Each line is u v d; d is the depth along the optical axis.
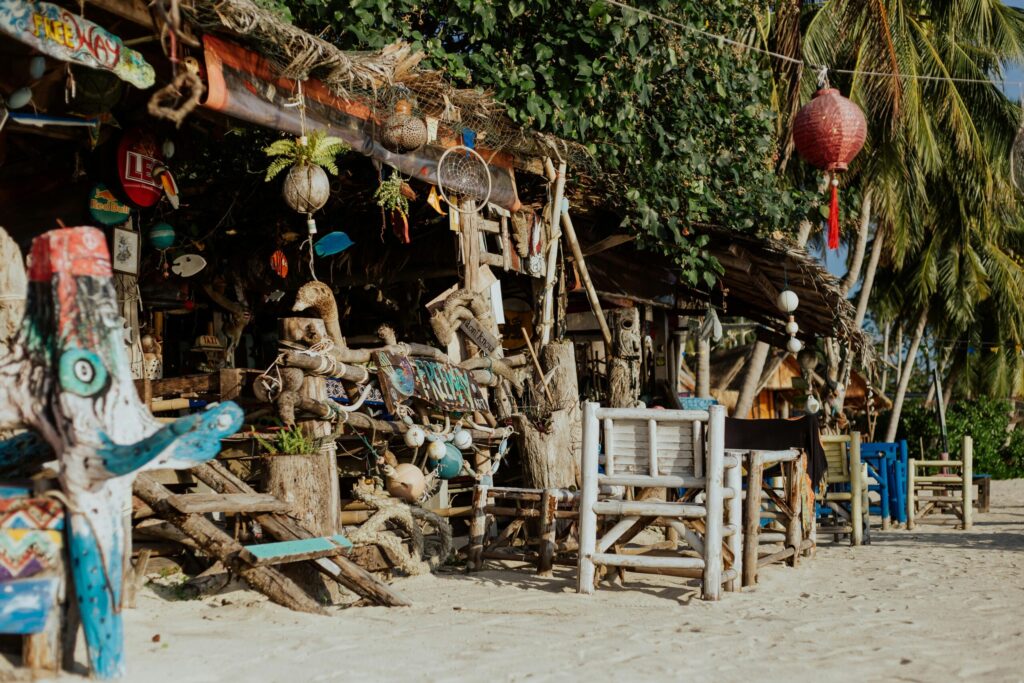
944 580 7.91
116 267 7.74
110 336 4.16
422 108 8.19
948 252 25.12
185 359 11.64
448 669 4.54
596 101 10.25
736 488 7.28
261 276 10.57
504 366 9.40
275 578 5.75
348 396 7.24
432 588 6.99
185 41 5.82
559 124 9.78
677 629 5.64
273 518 6.16
